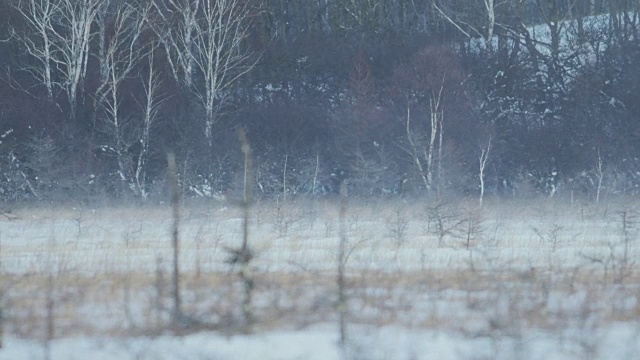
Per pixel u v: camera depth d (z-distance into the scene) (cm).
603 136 13812
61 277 5825
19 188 11988
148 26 14800
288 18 18450
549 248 7156
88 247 7175
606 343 4519
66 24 15900
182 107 13812
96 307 5169
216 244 6988
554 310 5006
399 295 5397
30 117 13025
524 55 15625
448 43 15950
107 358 4400
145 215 9294
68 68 14162
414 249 7062
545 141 13488
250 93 15200
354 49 15800
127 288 5269
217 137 13125
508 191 12862
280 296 5203
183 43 14600
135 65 14762
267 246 6253
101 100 13575
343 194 6100
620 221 8812
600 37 16188
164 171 12275
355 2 17925
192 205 10306
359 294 5325
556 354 4394
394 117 13662
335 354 4416
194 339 4656
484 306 5066
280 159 13088
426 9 18350
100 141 13075
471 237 7694
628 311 5059
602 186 12581
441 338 4634
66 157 12419
